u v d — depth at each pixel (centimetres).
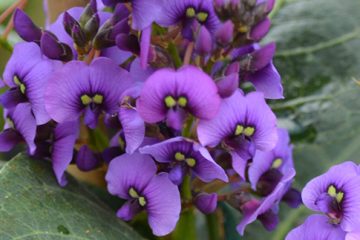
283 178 11
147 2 9
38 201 10
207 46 9
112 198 12
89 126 10
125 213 10
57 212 10
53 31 11
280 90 10
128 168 10
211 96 9
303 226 10
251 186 11
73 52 11
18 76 10
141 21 9
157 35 10
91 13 10
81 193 11
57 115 10
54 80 10
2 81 11
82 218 10
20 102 11
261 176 11
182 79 9
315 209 10
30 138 10
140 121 10
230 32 9
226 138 10
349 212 10
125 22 10
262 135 10
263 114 10
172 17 10
